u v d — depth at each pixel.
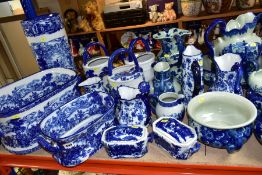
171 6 2.21
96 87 0.89
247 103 0.69
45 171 1.40
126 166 0.75
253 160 0.65
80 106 0.83
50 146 0.70
